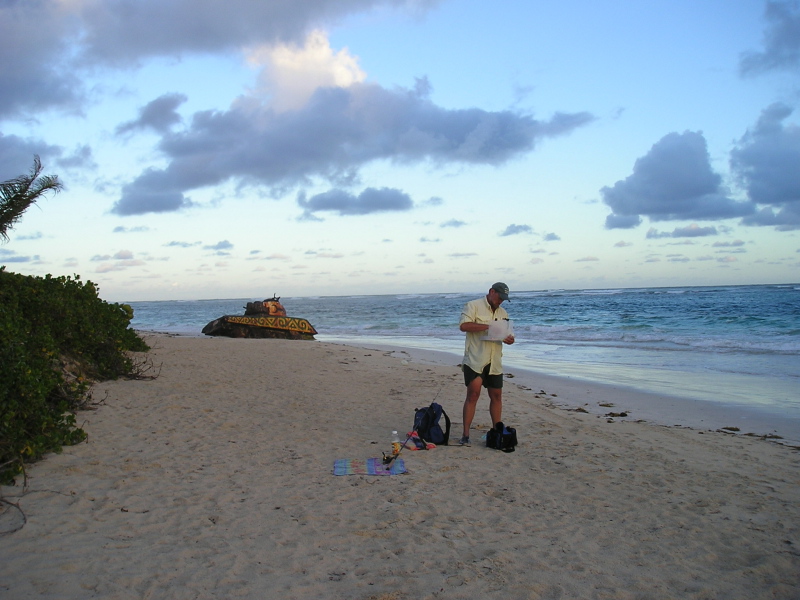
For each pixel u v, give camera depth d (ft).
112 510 14.62
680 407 33.42
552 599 11.03
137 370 35.91
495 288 21.85
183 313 226.58
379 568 12.07
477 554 12.83
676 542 13.71
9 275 29.37
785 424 29.14
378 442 22.45
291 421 25.45
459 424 25.99
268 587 11.12
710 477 18.86
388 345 73.31
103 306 36.78
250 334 80.02
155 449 20.20
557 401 35.09
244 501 15.67
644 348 63.82
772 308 118.32
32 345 23.12
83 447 19.80
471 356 21.88
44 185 34.53
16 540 12.59
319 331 105.70
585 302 186.19
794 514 15.58
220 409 27.09
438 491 16.93
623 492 17.21
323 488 16.94
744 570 12.32
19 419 17.58
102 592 10.64
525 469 19.35
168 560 12.05
